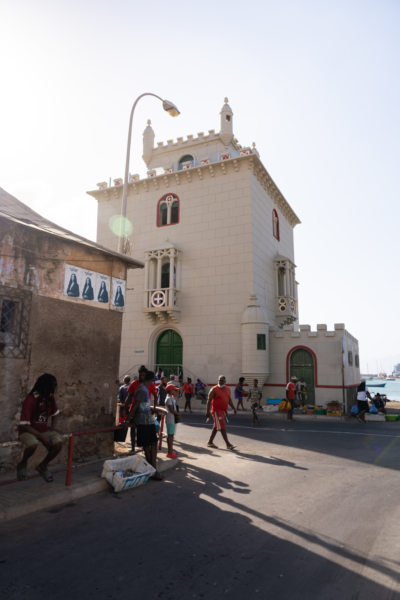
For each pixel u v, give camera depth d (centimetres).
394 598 324
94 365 821
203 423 1546
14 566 372
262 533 459
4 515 495
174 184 2495
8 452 646
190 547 419
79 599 318
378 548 421
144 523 489
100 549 412
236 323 2166
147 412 723
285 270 2511
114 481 625
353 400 2219
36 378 702
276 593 329
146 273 2381
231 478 712
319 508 550
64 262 781
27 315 698
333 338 2022
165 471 763
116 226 2641
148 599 319
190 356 2244
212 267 2286
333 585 343
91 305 831
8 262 675
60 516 513
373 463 840
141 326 2414
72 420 762
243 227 2248
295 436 1216
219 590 334
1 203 830
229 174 2338
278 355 2123
